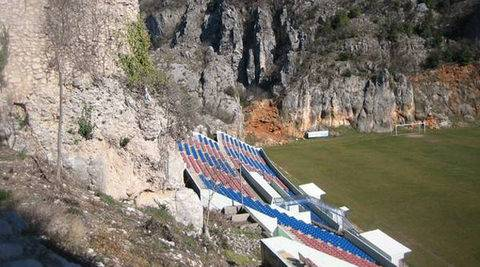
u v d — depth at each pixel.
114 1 22.69
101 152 21.47
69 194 17.80
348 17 86.06
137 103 22.97
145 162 22.94
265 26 84.81
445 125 75.00
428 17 85.56
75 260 12.66
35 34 20.06
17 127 19.62
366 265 30.78
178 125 25.39
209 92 74.38
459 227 37.88
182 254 17.97
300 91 76.19
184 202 24.27
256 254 26.45
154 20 98.31
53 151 20.28
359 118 75.88
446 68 80.38
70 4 21.02
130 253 15.25
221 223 29.61
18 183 16.34
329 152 63.56
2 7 19.25
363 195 46.19
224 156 49.47
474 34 82.38
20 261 10.52
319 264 24.69
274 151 65.06
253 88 81.50
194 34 89.44
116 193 22.03
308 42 83.25
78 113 21.06
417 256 33.47
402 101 76.44
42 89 20.28
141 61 23.86
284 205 40.38
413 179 50.16
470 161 55.91
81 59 21.47
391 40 83.19
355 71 78.81
